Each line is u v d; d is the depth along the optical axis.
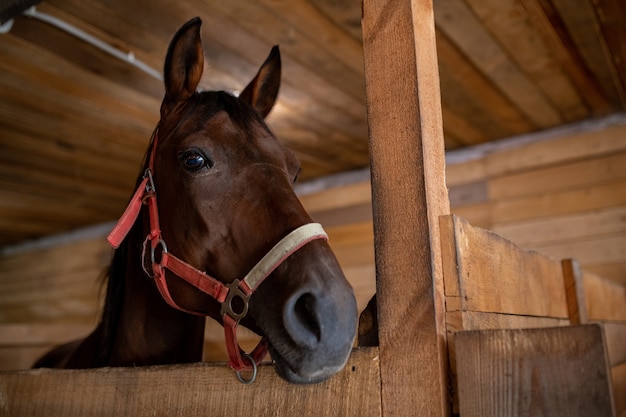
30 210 4.23
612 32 1.91
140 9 1.78
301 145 3.10
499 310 0.90
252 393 0.87
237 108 1.10
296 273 0.82
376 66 0.86
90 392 1.05
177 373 0.95
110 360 1.36
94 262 4.71
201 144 1.02
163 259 1.07
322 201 3.70
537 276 1.17
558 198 2.87
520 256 1.06
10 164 3.25
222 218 0.98
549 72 2.24
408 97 0.82
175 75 1.20
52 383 1.11
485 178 3.11
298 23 1.88
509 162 3.03
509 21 1.86
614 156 2.75
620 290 2.27
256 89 1.38
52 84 2.28
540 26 1.89
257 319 0.88
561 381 0.63
